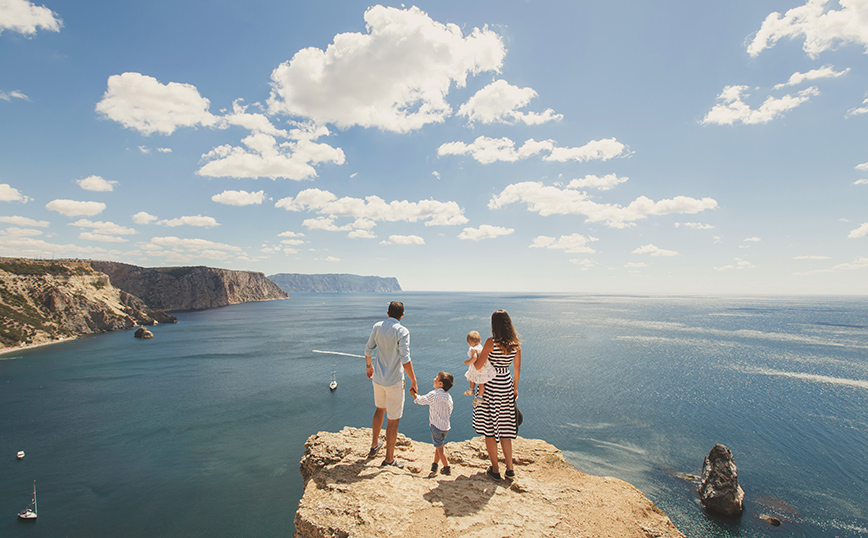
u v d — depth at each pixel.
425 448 7.76
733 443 33.66
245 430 38.44
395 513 4.94
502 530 4.63
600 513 5.19
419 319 152.00
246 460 32.25
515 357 6.30
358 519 4.86
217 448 34.47
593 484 6.28
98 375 60.62
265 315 176.88
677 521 23.08
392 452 6.50
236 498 26.92
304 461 7.47
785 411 41.62
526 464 7.03
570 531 4.69
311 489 5.86
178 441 35.91
